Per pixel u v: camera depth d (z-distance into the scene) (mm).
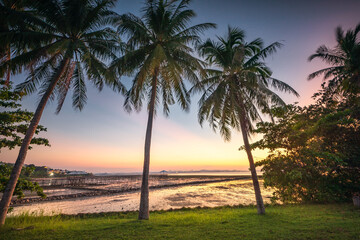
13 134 11398
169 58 11219
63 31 10617
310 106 16922
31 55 9969
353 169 14961
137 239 6805
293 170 13031
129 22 10961
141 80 10594
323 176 14148
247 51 12922
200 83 12477
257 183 11406
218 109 11648
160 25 11852
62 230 8102
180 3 12055
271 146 15273
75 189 42188
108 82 12359
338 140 15062
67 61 11469
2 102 10578
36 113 10219
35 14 10758
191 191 34594
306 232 6914
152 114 12398
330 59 19484
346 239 5965
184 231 7711
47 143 12008
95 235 7348
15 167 9344
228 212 12414
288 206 13945
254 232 7234
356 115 15055
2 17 9070
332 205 12945
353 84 17188
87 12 10812
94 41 11164
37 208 19406
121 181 71875
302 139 14492
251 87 11820
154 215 12859
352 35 17656
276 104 11117
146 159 11672
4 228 8188
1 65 10078
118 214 13531
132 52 11109
